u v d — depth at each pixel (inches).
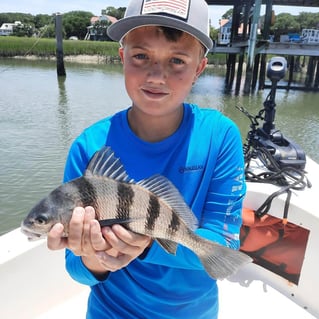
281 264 35.1
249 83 257.8
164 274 21.2
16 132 141.5
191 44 19.1
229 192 21.2
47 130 145.9
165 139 21.0
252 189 36.2
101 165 16.4
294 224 33.9
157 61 18.9
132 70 19.3
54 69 398.3
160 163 21.0
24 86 259.9
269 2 261.0
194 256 19.5
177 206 17.3
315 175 39.9
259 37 298.2
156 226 16.8
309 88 310.8
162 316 21.7
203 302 22.4
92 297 23.2
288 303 33.5
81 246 15.9
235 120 181.3
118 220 16.2
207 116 22.3
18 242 30.1
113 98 223.9
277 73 42.0
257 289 34.9
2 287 27.8
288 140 42.9
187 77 19.4
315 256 32.9
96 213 16.0
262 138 44.0
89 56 605.0
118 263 16.9
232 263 17.5
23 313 29.5
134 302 21.7
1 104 192.5
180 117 21.6
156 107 19.4
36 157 113.9
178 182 20.9
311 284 33.4
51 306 31.6
